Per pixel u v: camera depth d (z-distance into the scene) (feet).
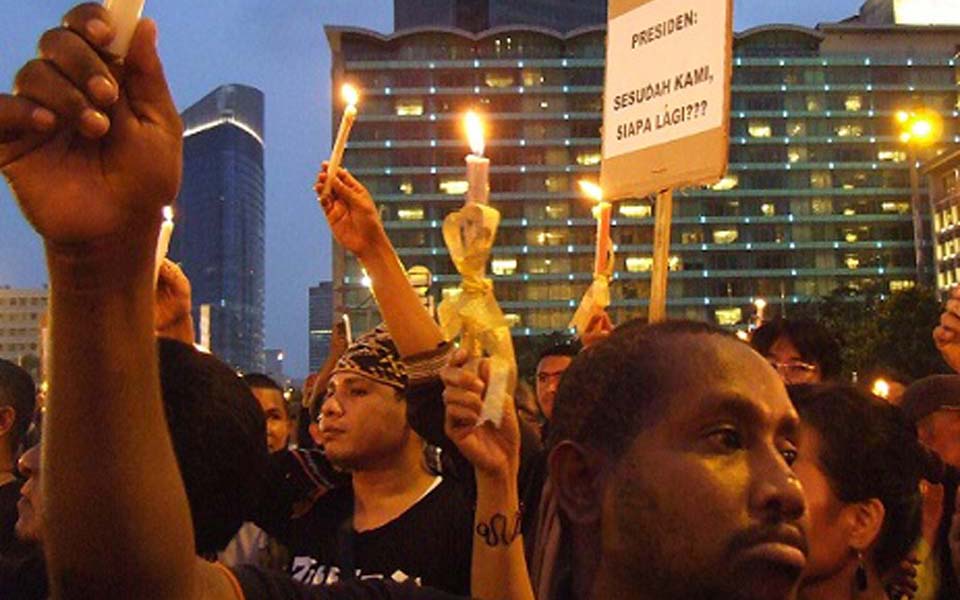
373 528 10.10
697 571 4.33
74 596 3.74
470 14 534.78
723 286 363.76
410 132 357.00
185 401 5.93
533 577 7.06
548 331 352.69
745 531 4.30
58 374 3.61
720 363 4.52
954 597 10.42
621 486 4.51
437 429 9.11
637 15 14.14
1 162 3.39
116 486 3.64
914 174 101.96
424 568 9.89
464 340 6.66
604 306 11.46
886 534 7.84
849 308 277.23
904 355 168.66
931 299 172.04
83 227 3.45
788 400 4.62
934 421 12.70
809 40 375.04
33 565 7.79
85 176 3.47
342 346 16.43
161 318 10.30
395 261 9.40
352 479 10.53
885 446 7.60
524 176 359.66
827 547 7.53
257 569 4.98
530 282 355.56
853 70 374.02
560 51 364.99
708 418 4.43
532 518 9.23
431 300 10.91
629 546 4.47
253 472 6.21
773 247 366.22
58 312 3.59
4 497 11.19
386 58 362.12
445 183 354.95
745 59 373.61
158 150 3.50
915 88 373.81
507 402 6.92
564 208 359.25
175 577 3.83
